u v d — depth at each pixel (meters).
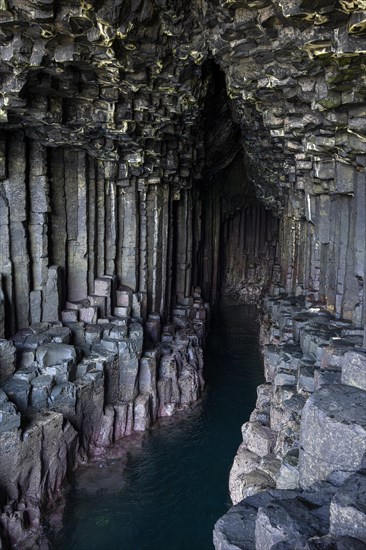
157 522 13.68
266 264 39.41
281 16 8.70
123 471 15.83
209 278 34.03
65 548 12.61
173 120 16.17
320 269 17.78
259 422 13.66
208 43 11.51
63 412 14.94
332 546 5.51
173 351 21.25
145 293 21.39
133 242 20.92
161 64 12.38
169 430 18.48
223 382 23.16
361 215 12.67
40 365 15.39
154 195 21.80
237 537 6.84
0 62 11.00
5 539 12.12
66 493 14.45
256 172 26.23
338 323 14.45
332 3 7.57
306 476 8.18
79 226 18.73
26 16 9.68
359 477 6.48
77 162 18.38
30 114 13.54
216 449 17.27
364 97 9.45
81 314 18.53
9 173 15.84
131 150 17.83
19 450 13.06
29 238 16.86
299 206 19.72
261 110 13.07
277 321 20.25
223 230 39.25
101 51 11.12
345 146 11.41
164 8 10.41
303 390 11.84
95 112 14.45
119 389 17.94
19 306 16.69
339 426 7.62
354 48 8.07
